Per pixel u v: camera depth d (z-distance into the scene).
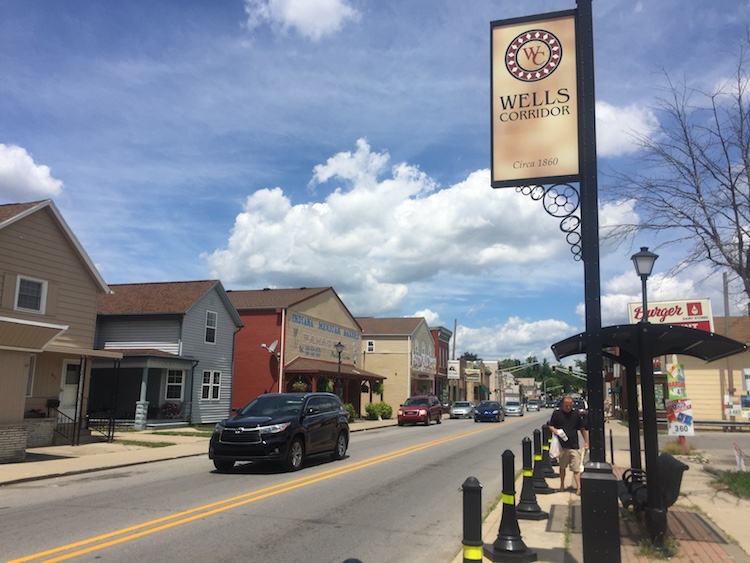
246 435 12.98
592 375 6.08
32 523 8.06
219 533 7.60
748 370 21.69
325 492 10.78
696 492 10.70
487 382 89.12
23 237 19.08
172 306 27.25
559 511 9.11
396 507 9.57
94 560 6.36
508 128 7.04
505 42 7.20
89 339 21.69
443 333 63.09
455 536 7.75
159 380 26.70
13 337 14.21
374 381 45.41
